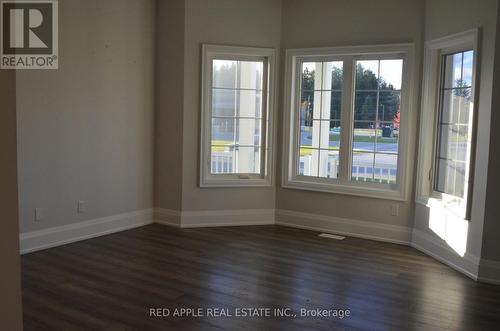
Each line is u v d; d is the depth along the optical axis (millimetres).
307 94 5754
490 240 3916
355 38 5324
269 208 5938
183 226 5672
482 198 3945
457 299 3576
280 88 5797
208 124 5695
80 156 4906
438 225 4617
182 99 5559
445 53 4703
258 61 5805
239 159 5895
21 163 4344
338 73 5535
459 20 4285
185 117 5582
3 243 1197
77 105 4824
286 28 5703
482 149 3955
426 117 4887
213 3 5512
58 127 4656
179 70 5543
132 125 5488
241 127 5855
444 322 3160
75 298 3420
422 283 3918
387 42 5152
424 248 4863
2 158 1179
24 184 4391
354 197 5449
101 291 3568
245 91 5820
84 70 4867
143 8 5480
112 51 5156
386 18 5141
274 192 5914
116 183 5348
